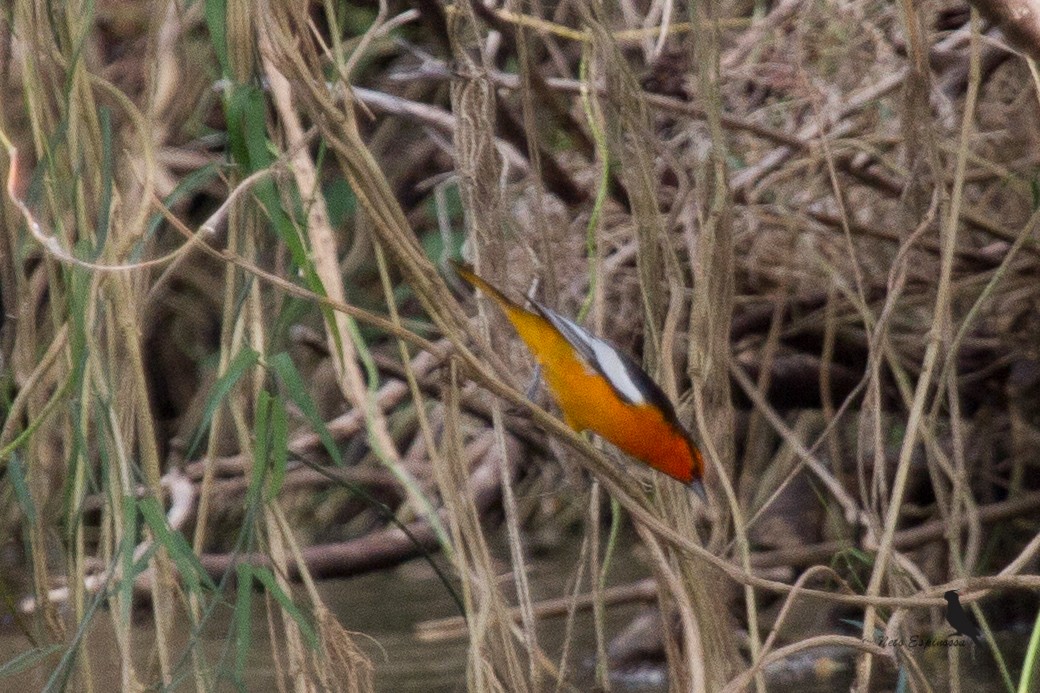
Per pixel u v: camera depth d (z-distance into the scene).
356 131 5.27
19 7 5.43
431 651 9.70
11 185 4.86
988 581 5.49
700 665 5.45
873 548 6.58
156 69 5.82
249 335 5.51
